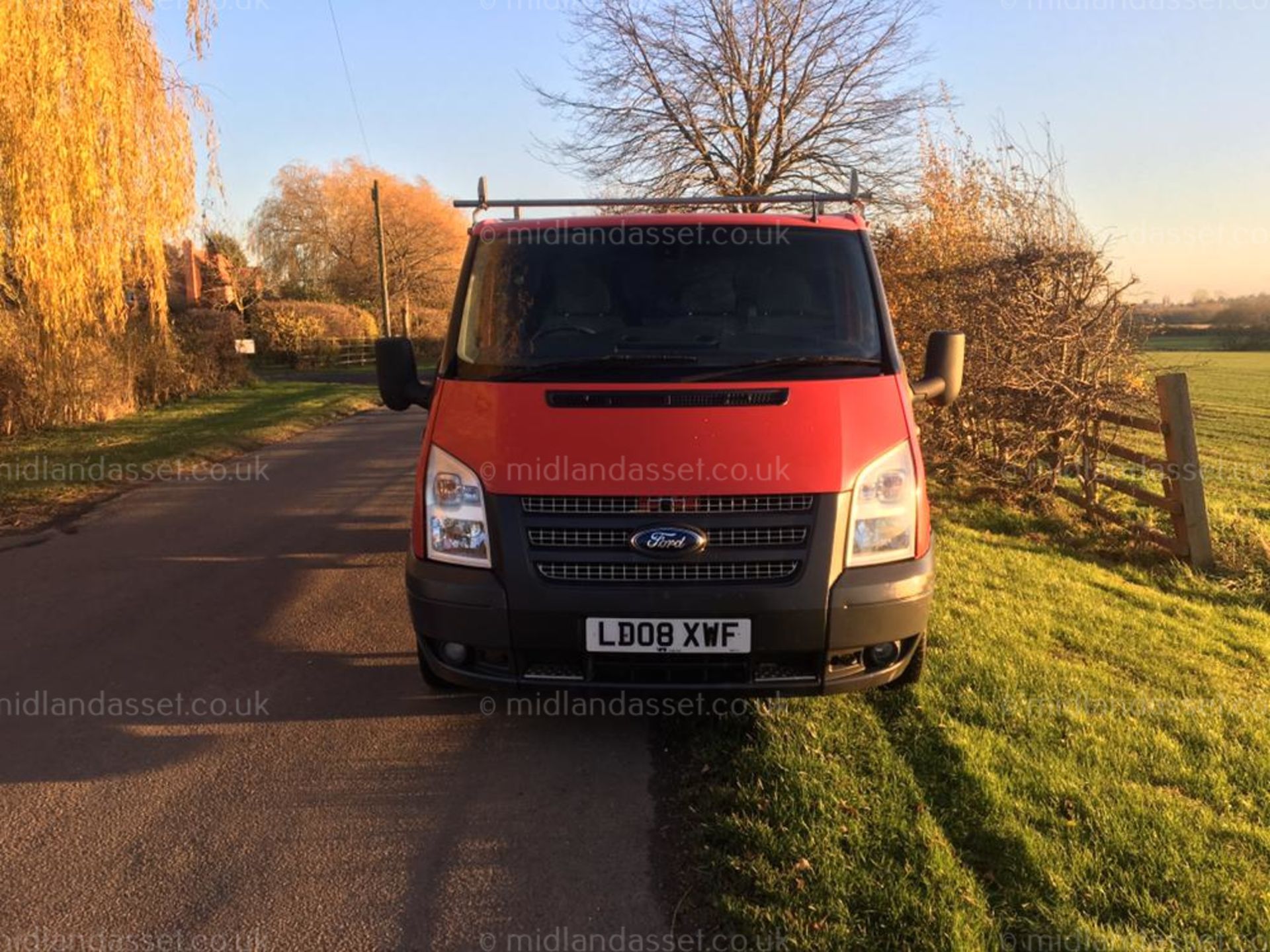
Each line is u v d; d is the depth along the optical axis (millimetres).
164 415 17719
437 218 61781
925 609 3512
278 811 3283
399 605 5672
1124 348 8547
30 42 9758
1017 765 3422
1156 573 6820
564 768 3588
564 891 2809
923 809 3100
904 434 3611
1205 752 3588
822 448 3426
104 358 16938
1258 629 5496
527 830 3146
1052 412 8352
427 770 3578
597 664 3398
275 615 5480
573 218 4453
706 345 4004
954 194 10414
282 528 7848
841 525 3367
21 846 3062
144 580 6250
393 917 2695
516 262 4309
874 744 3576
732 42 17094
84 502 9062
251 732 3908
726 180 17734
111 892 2816
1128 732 3721
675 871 2900
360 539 7445
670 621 3311
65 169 10312
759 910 2621
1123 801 3174
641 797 3365
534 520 3375
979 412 9227
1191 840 2939
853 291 4207
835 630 3348
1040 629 5043
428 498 3566
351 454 12586
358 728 3943
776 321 4098
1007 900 2666
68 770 3578
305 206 60094
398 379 4230
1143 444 13062
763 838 2959
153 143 11977
